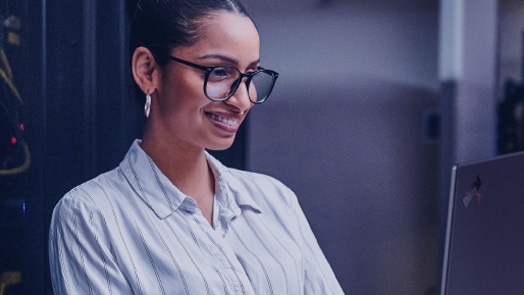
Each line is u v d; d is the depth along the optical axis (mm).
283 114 2162
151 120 1137
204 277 1062
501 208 1155
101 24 1528
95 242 1031
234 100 1065
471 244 1110
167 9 1062
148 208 1105
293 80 2207
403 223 2611
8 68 1360
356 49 2412
